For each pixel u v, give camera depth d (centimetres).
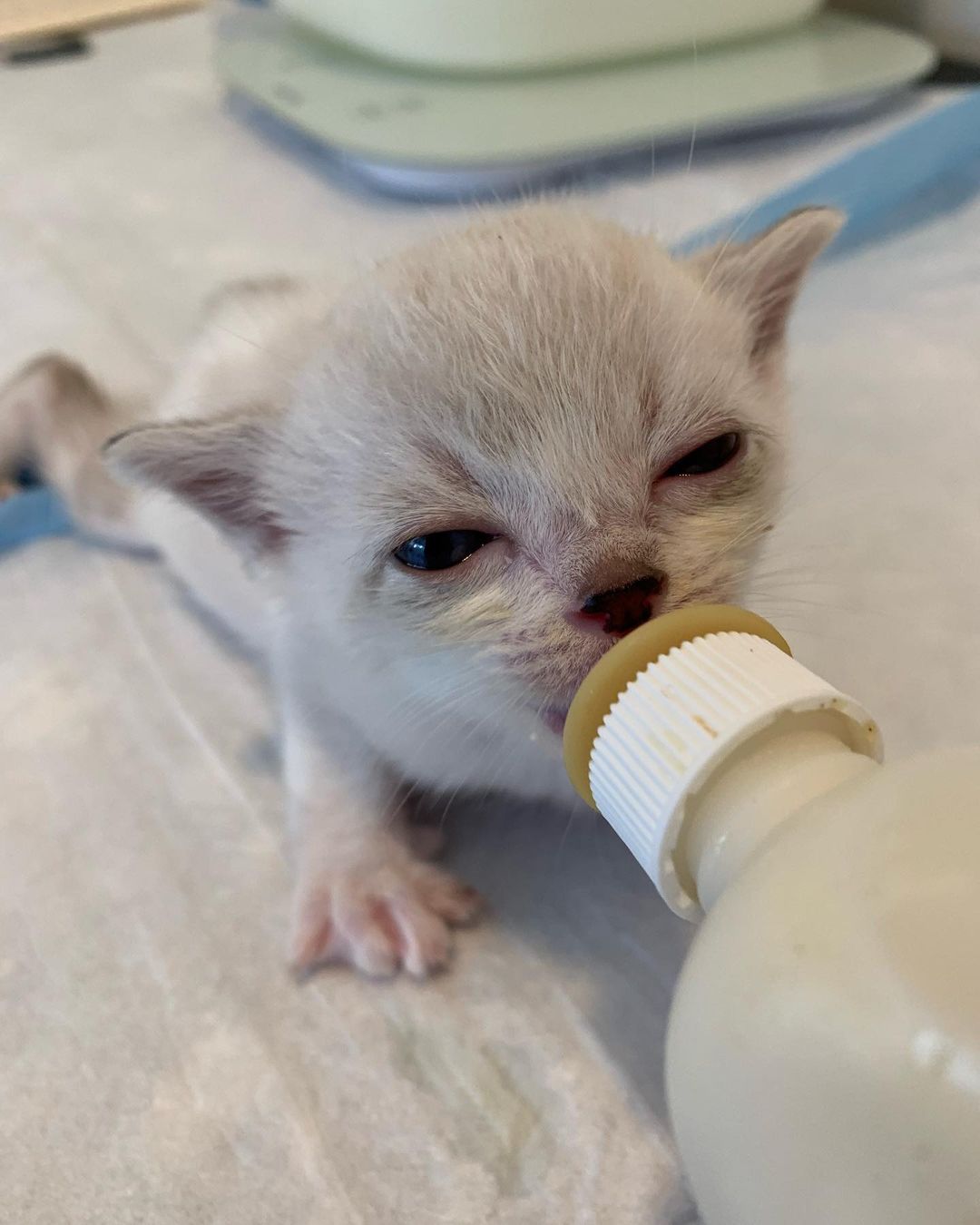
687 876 8
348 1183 10
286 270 24
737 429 11
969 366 19
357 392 11
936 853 6
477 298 10
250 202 28
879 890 6
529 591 10
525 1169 10
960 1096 5
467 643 10
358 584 11
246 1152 11
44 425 20
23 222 28
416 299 10
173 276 25
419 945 12
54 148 32
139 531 18
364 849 13
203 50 39
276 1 34
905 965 6
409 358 10
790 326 20
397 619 11
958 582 15
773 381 13
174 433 12
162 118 33
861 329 20
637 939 12
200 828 14
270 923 13
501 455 10
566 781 12
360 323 11
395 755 13
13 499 20
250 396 13
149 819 14
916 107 27
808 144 26
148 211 28
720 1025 7
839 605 15
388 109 27
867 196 22
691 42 28
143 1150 11
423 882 13
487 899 13
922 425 18
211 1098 11
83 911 13
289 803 14
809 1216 6
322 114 27
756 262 12
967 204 23
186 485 12
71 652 17
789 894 6
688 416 10
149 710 16
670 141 26
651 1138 10
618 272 11
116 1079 11
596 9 27
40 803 14
